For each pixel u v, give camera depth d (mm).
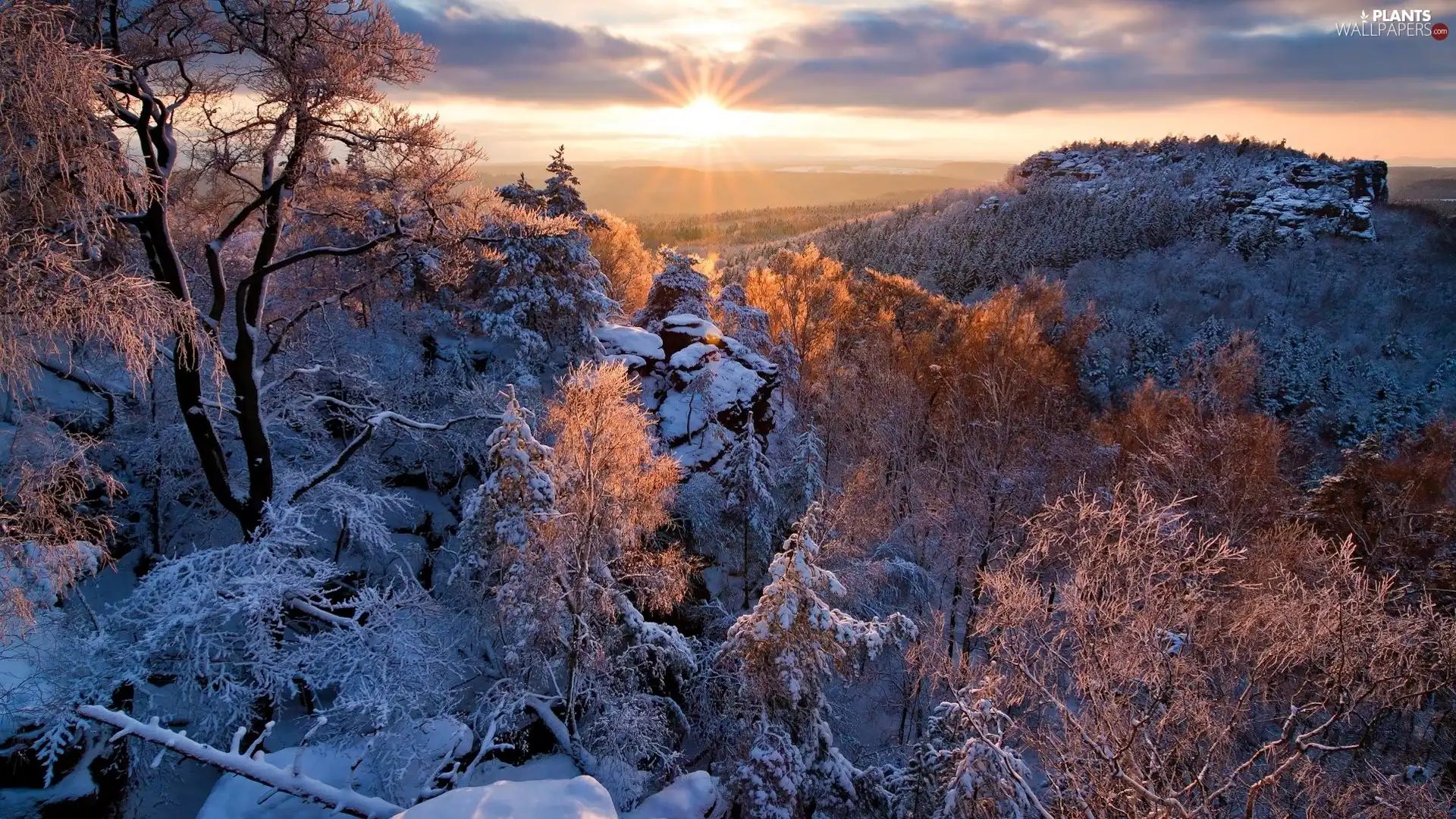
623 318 27516
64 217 7664
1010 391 23031
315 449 14766
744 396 20328
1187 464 22047
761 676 11172
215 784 9562
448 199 12766
